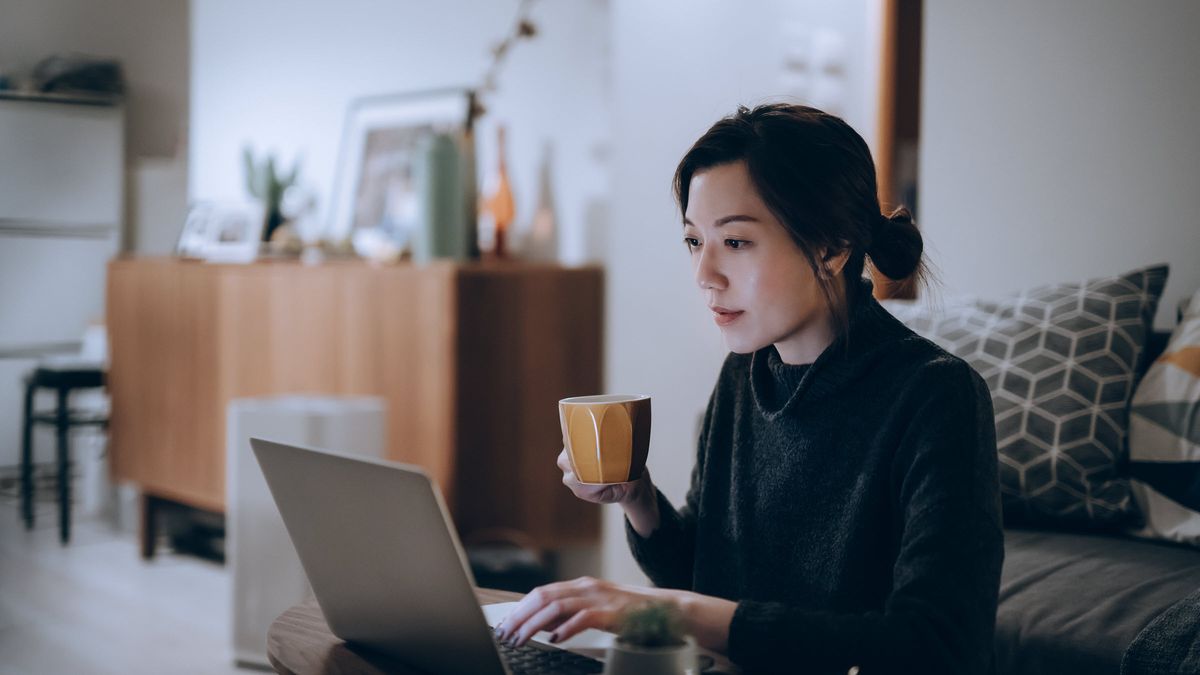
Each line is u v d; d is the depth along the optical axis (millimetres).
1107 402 2090
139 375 4258
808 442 1128
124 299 4336
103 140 5840
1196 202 2424
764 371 1200
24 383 4613
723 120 1097
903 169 4941
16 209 5590
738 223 1063
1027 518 2109
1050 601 1712
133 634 3252
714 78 3430
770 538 1154
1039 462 2082
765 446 1179
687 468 3443
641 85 3285
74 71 5754
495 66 3734
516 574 2938
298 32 4441
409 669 1049
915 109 4969
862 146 1100
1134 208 2512
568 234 3557
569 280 3344
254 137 4684
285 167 4516
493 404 3281
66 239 5746
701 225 1091
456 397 3213
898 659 912
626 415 1064
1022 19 2666
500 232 3615
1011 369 2166
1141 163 2498
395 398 3363
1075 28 2582
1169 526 1977
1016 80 2684
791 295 1070
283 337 3682
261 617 2959
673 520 1274
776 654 932
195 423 3998
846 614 949
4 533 4633
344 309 3490
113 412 4391
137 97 6098
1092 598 1701
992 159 2732
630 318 3328
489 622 1096
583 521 3408
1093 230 2574
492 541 3287
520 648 1046
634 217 3320
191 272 4004
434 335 3246
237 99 4777
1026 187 2676
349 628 1104
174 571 4027
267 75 4605
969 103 2766
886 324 1128
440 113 3877
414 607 986
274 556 2941
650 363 3365
